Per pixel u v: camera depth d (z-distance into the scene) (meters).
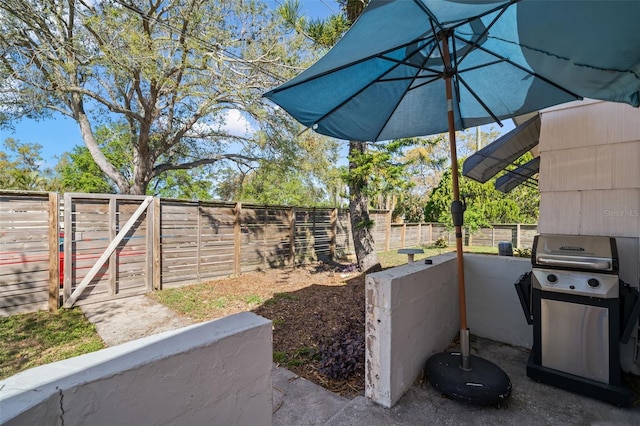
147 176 9.16
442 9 1.29
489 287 2.81
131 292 5.09
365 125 2.63
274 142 9.44
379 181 5.93
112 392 0.75
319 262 8.34
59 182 15.77
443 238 12.22
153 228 5.34
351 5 5.29
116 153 13.57
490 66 2.22
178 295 5.12
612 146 2.21
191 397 0.91
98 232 4.76
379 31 1.54
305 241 8.09
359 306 4.35
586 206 2.30
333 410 1.90
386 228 10.85
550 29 1.46
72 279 4.51
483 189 11.23
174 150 10.48
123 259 5.02
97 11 5.68
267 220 7.20
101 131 13.28
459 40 2.06
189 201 5.82
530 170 4.18
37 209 4.24
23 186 14.98
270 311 4.33
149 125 8.12
